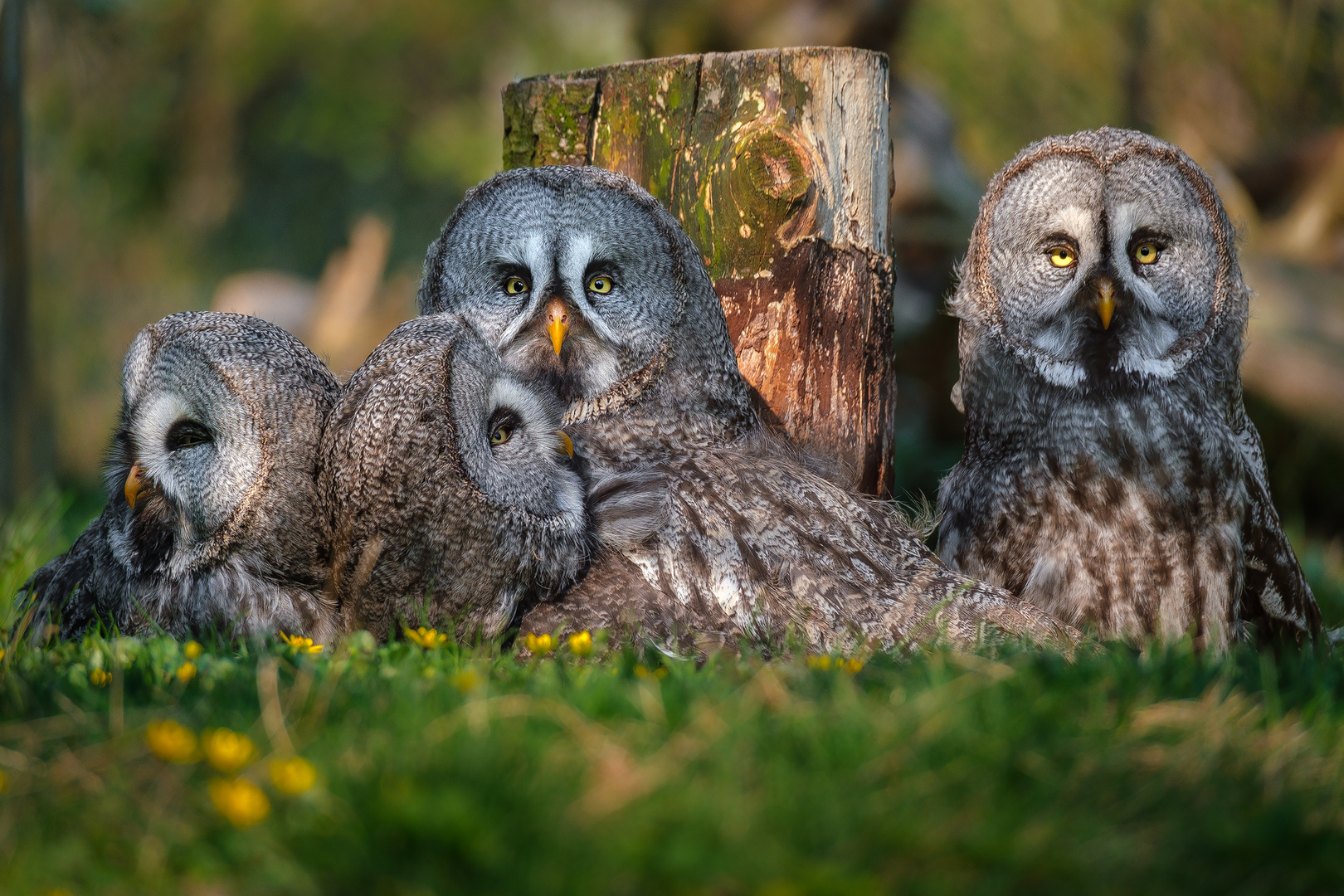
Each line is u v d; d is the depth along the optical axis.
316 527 9.35
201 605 9.31
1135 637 10.94
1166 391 10.95
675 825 5.59
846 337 11.28
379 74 39.91
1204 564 11.01
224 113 36.94
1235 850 5.76
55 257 32.97
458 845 5.36
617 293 10.22
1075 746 6.41
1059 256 10.96
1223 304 11.11
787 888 5.19
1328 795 6.28
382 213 42.50
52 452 19.33
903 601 9.45
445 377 8.79
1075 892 5.46
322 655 8.34
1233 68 24.59
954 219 22.11
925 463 23.52
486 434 9.03
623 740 6.34
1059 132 25.00
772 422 11.17
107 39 28.38
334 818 5.64
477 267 10.45
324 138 39.38
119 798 5.92
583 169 10.30
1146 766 6.35
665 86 11.36
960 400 12.13
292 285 34.25
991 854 5.52
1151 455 10.88
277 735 6.39
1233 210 22.61
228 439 9.24
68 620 10.08
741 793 5.86
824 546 9.57
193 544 9.34
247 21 36.56
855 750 6.24
